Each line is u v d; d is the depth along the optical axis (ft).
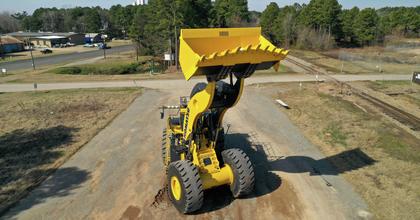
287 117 51.80
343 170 33.17
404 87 77.77
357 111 55.42
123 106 58.49
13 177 31.58
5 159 35.83
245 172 25.49
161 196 27.91
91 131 44.75
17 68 128.57
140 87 76.54
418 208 26.43
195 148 25.48
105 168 33.47
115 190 29.07
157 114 53.26
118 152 37.60
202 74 20.79
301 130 45.55
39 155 36.83
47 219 24.93
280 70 104.58
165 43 131.85
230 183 26.58
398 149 38.75
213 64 19.86
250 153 37.47
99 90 73.31
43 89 75.25
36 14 429.79
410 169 33.30
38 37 245.65
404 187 29.68
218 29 22.94
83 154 37.17
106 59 157.38
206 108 22.98
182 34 21.70
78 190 29.14
